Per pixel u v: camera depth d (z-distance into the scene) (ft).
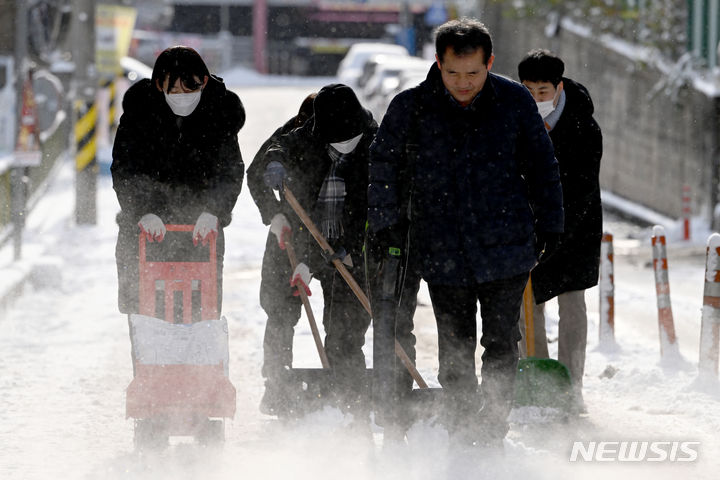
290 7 648.38
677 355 72.64
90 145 155.53
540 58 58.13
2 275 102.22
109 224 157.79
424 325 89.40
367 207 55.47
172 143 53.26
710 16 174.60
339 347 56.65
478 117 49.19
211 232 53.11
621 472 49.24
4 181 124.88
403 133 49.85
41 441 55.47
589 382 69.15
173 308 53.47
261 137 276.00
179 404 50.85
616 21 210.79
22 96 111.55
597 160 59.52
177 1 636.07
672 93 175.22
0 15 193.26
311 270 56.75
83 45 157.07
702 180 167.43
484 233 49.44
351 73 426.10
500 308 50.37
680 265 132.87
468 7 324.60
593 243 60.59
